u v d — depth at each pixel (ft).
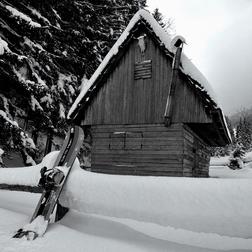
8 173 10.50
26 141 30.96
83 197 7.68
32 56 35.81
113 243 6.81
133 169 30.71
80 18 44.80
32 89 31.53
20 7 34.40
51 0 37.78
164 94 30.53
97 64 49.83
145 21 31.01
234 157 106.73
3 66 30.32
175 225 6.35
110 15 57.72
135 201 6.88
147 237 7.44
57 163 8.79
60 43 41.81
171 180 6.88
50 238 6.99
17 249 6.33
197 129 33.81
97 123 33.42
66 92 42.24
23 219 8.53
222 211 5.90
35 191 9.63
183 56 28.53
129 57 33.22
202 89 26.91
